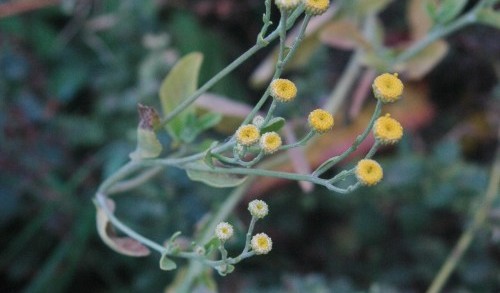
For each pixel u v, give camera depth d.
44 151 0.48
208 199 0.46
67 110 0.54
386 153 0.49
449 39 0.51
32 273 0.49
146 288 0.46
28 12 0.53
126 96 0.49
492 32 0.50
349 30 0.43
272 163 0.41
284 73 0.52
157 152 0.33
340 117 0.48
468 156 0.52
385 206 0.47
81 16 0.53
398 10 0.54
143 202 0.45
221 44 0.55
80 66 0.53
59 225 0.47
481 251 0.45
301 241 0.49
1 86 0.48
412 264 0.47
